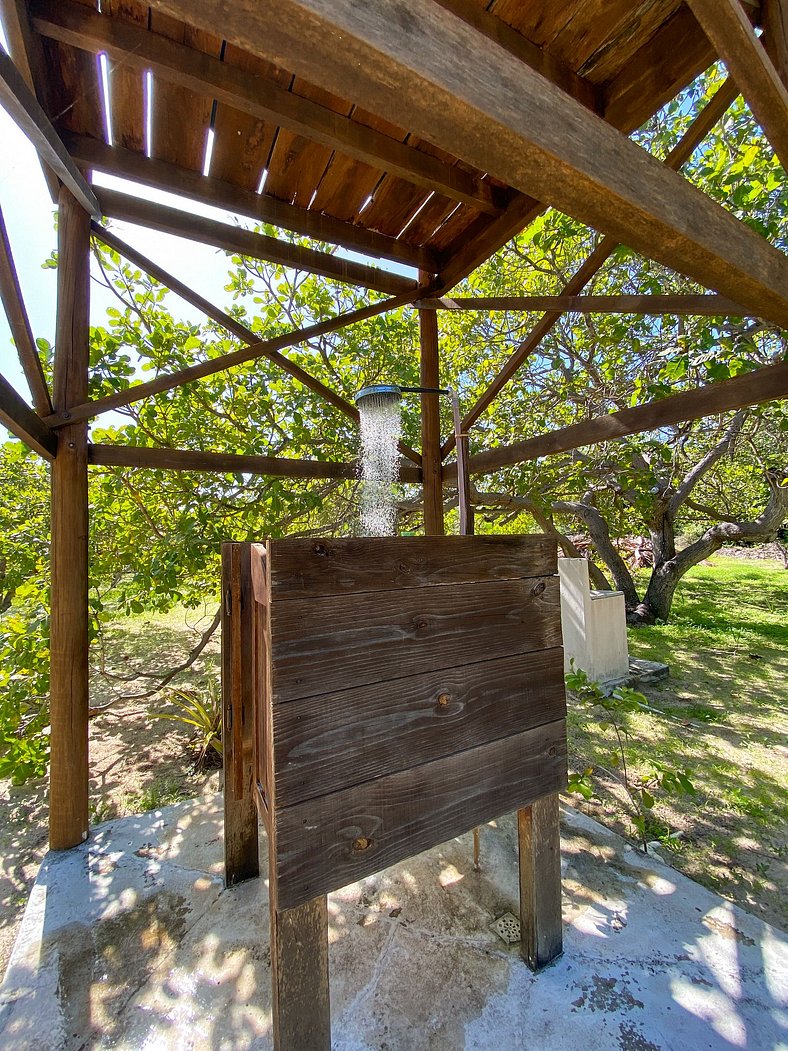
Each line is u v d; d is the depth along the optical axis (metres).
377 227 2.41
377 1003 1.20
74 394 1.90
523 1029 1.13
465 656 1.15
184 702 3.23
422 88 0.61
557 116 0.71
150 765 2.79
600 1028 1.12
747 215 2.29
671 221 0.84
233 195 2.09
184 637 5.36
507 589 1.23
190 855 1.80
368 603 1.00
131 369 2.60
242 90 1.52
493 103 0.65
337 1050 1.09
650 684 3.87
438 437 2.82
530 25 1.46
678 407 1.95
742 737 2.91
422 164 1.90
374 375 3.65
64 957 1.36
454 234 2.47
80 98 1.67
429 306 2.61
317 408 3.42
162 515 3.10
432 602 1.10
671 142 2.97
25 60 1.37
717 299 1.70
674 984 1.24
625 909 1.50
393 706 1.03
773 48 1.08
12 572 2.84
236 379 3.21
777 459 5.46
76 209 1.90
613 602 3.90
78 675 1.89
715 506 6.73
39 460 3.14
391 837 1.03
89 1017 1.19
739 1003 1.18
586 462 4.33
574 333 4.06
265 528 3.05
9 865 2.01
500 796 1.20
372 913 1.49
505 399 4.33
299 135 1.81
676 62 1.48
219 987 1.27
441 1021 1.15
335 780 0.96
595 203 0.79
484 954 1.33
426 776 1.08
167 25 1.41
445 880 1.63
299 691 0.92
